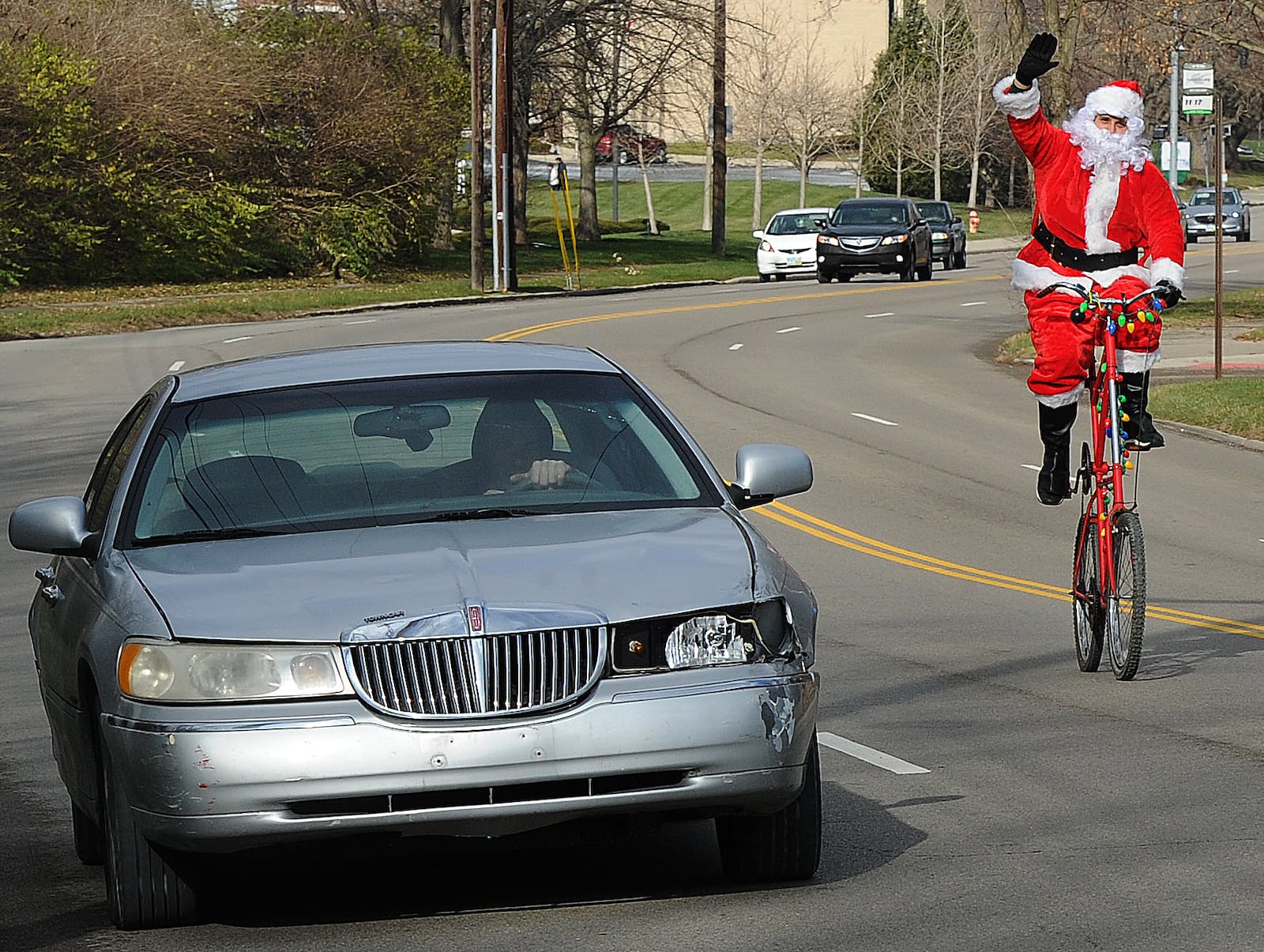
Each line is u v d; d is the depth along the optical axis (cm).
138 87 11012
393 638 1252
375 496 1495
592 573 1323
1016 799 1733
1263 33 8006
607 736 1252
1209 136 17550
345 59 12156
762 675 1298
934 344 7600
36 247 10462
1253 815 1655
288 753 1230
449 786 1237
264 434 1568
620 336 7900
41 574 1719
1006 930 1316
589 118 14925
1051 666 2466
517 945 1298
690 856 1533
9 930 1385
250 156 11806
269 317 9350
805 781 1402
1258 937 1292
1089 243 2141
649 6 14175
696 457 1580
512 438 1562
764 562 1374
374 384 1630
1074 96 14712
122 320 8669
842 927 1326
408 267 12456
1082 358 2189
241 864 1534
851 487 4253
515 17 13625
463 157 14138
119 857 1323
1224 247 14975
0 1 10856
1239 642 2653
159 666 1273
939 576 3266
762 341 7688
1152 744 1970
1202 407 5262
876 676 2400
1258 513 3947
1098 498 2373
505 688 1252
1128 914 1350
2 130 10375
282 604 1292
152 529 1481
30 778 1925
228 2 12662
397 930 1345
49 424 5238
